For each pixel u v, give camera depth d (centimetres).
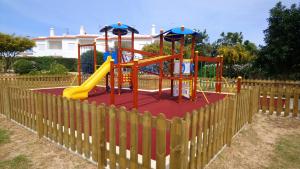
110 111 326
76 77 1557
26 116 542
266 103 744
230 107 443
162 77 975
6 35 2823
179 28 872
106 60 1193
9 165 365
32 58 2911
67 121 413
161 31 1004
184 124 263
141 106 797
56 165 365
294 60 1273
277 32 1322
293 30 1244
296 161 394
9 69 3023
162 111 717
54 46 4303
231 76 1992
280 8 1341
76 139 399
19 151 420
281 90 708
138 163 309
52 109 450
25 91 532
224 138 435
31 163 372
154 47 2772
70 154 407
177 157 264
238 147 449
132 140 303
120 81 1107
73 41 3997
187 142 277
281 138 510
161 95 1077
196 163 324
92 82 995
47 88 1349
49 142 462
